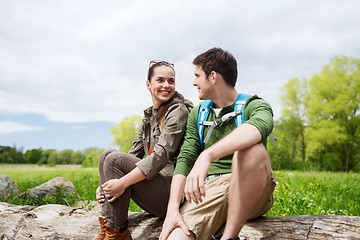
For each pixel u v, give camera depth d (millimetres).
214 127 1944
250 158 1547
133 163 2000
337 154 29391
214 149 1525
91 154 66812
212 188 1815
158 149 1979
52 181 4656
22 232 2326
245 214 1598
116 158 1959
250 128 1564
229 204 1630
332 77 31312
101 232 1988
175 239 1645
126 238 2016
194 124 2070
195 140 2018
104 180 1976
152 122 2307
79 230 2357
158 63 2281
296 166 28922
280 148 27859
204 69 1968
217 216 1757
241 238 1940
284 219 2055
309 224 1957
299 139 35250
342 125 30016
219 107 2002
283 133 35438
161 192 2057
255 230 1980
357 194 4832
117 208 1939
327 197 4164
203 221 1714
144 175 1918
